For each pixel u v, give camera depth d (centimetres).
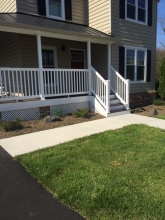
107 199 236
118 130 543
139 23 1000
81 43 973
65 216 215
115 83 865
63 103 738
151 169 310
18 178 298
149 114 782
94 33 790
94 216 211
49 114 711
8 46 873
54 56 892
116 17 892
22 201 243
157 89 1152
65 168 318
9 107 618
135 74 1016
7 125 555
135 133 507
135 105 1013
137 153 376
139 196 240
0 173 314
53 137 496
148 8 1030
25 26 584
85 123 639
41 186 276
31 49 797
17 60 804
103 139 463
